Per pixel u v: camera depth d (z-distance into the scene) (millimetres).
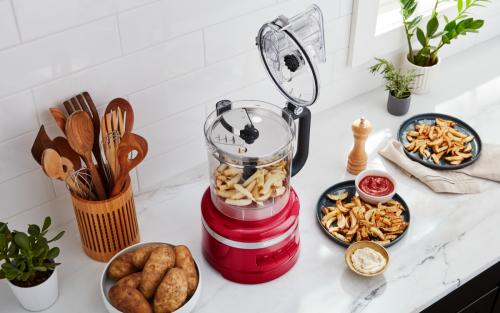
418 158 1385
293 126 1027
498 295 1298
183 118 1288
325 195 1287
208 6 1160
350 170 1364
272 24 959
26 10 912
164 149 1302
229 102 1063
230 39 1252
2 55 928
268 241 1006
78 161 1056
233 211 1006
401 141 1459
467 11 1820
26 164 1067
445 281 1070
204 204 1075
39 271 992
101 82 1089
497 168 1342
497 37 2010
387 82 1720
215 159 996
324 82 1557
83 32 1004
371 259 1075
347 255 1094
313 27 1021
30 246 931
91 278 1079
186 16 1137
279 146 948
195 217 1242
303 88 1011
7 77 954
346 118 1585
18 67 957
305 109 1058
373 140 1491
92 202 997
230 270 1059
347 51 1543
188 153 1362
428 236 1180
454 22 1585
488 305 1294
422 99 1661
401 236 1148
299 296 1046
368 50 1566
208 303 1031
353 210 1210
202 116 1328
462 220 1225
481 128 1522
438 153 1389
